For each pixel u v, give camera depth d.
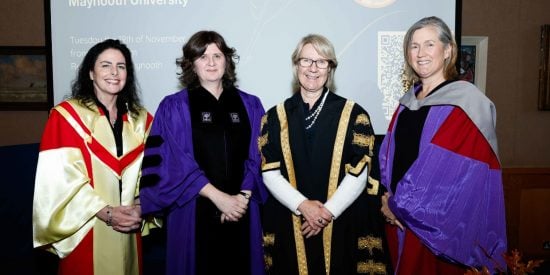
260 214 2.19
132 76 2.18
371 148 1.96
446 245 1.83
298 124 1.97
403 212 1.87
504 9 3.62
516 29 3.65
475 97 1.88
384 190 2.10
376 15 3.15
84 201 1.94
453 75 1.99
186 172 1.99
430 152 1.85
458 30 3.13
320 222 1.85
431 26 1.94
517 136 3.74
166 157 2.05
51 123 1.99
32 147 3.13
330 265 1.94
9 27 3.55
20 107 3.59
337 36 3.16
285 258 1.96
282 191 1.92
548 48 3.61
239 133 2.12
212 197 1.98
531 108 3.72
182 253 2.07
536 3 3.64
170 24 3.15
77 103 2.03
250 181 2.08
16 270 2.95
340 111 1.98
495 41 3.64
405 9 3.15
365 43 3.16
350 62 3.17
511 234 3.66
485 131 1.85
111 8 3.14
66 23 3.16
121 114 2.13
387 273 2.09
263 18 3.15
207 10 3.14
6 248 2.94
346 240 1.97
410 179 1.87
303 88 2.03
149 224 2.29
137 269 2.16
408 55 2.01
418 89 2.10
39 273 2.96
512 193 3.66
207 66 2.05
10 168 2.99
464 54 3.63
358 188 1.90
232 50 2.15
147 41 3.15
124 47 2.13
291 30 3.16
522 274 1.12
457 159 1.83
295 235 1.96
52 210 1.92
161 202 2.02
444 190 1.83
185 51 2.09
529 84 3.70
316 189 1.94
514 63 3.68
